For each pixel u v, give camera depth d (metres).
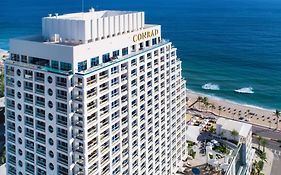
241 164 138.12
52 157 82.56
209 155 133.38
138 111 96.94
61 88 75.75
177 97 124.94
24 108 84.25
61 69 77.06
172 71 117.38
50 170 84.06
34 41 82.44
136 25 99.44
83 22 80.81
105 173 86.38
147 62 98.88
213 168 129.75
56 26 85.06
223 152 134.62
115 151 89.31
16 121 87.19
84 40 81.75
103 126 82.56
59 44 78.94
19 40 82.19
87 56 77.88
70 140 77.75
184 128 135.38
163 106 113.38
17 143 89.00
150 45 104.50
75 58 74.69
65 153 79.44
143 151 103.69
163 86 111.62
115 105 86.38
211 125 179.38
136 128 97.19
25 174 89.75
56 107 78.00
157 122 110.75
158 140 112.94
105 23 86.75
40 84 79.12
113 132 86.75
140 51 96.31
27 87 82.12
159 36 109.56
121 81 87.19
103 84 80.94
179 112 128.50
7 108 88.00
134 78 92.69
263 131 183.38
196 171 128.38
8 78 85.31
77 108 76.88
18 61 84.00
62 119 78.19
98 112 79.50
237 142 142.00
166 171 121.94
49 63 78.81
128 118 92.50
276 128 187.38
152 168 111.00
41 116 81.75
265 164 150.00
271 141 171.88
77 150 79.00
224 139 147.12
